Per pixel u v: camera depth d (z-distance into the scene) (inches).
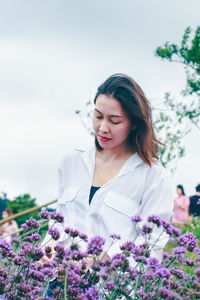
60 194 104.1
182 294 77.0
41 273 77.8
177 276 82.7
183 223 249.9
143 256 75.9
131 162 96.4
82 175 100.0
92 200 95.1
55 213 82.7
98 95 93.7
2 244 80.6
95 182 98.3
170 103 569.9
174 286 80.4
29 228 84.8
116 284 74.9
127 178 94.9
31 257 78.0
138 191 94.3
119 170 96.9
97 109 90.7
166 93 565.0
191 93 628.7
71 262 75.0
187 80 629.6
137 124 93.7
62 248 76.5
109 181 94.8
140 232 91.7
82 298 70.2
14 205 709.9
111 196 93.4
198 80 629.0
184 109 569.9
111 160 98.0
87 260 81.6
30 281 79.6
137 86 93.0
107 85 90.6
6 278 77.9
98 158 100.3
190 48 647.8
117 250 85.7
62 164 104.5
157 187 93.4
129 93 90.1
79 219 95.7
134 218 84.6
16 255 81.7
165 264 87.6
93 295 69.8
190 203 364.5
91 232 93.9
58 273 74.4
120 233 91.0
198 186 367.9
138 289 78.0
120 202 92.8
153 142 97.9
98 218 93.4
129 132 95.9
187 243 81.0
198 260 84.6
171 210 92.9
